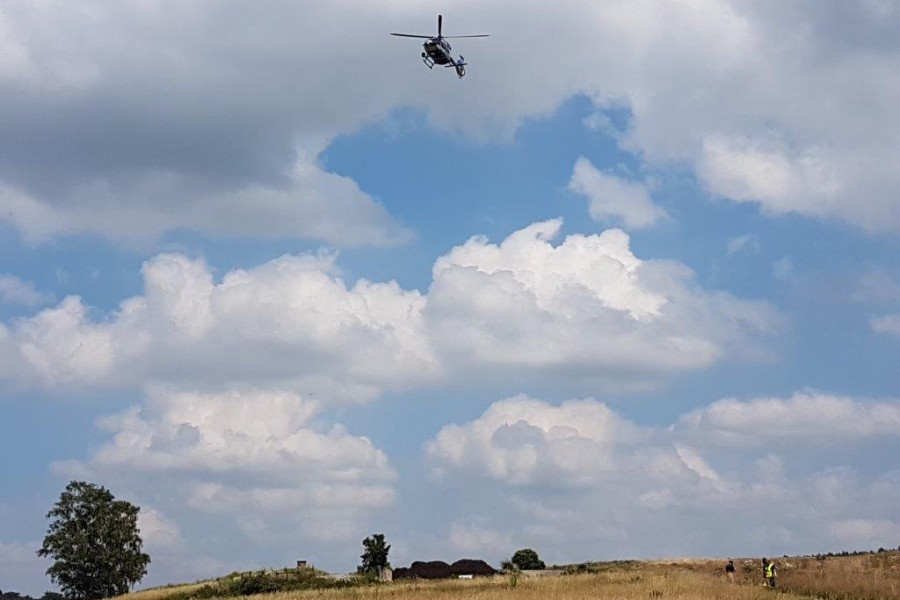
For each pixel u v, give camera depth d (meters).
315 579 78.81
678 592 50.69
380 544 88.06
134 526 112.69
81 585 108.50
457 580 69.44
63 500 110.56
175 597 77.00
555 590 52.78
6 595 111.00
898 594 52.94
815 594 54.84
